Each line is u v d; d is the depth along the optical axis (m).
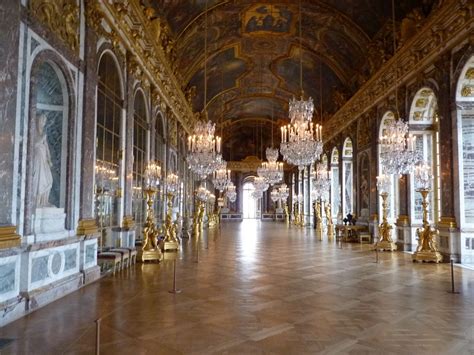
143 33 12.04
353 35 18.14
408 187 14.30
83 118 7.81
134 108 12.04
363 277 8.90
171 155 18.61
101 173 9.18
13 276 5.36
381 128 16.95
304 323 5.29
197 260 11.30
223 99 31.45
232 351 4.23
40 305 5.96
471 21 9.98
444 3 10.62
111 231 10.02
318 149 10.88
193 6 16.62
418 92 13.23
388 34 15.74
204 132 12.47
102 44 8.93
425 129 13.98
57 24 6.85
